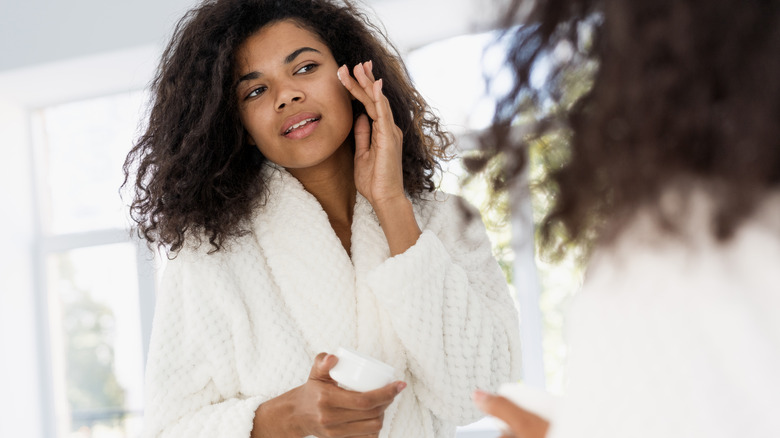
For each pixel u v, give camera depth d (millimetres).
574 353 347
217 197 1007
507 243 2516
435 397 957
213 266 978
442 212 1099
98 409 3094
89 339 3107
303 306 973
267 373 944
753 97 304
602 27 356
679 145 318
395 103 1137
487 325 976
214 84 1004
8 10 2914
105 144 3186
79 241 3139
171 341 958
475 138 467
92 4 2822
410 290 915
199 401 949
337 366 813
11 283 3107
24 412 3072
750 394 296
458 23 2580
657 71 320
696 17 311
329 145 987
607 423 316
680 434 300
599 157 345
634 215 334
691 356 306
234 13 1013
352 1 1233
